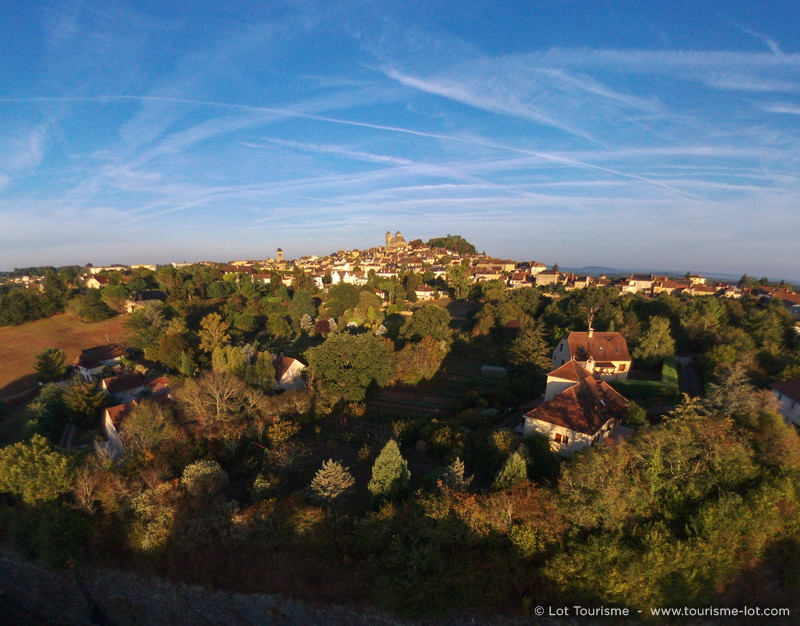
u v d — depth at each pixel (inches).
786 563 995.3
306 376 2503.7
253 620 1129.4
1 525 1393.9
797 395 1686.8
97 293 4909.0
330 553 1112.8
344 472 1312.7
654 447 1088.8
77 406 2188.7
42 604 1360.7
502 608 1004.6
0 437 2209.6
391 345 2770.7
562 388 1895.9
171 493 1268.5
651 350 2491.4
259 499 1295.5
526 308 4190.5
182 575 1180.5
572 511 1008.2
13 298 4507.9
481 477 1407.5
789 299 4207.7
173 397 2076.8
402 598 1019.3
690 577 928.3
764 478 1058.1
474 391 2121.1
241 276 6471.5
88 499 1330.0
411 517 1077.8
